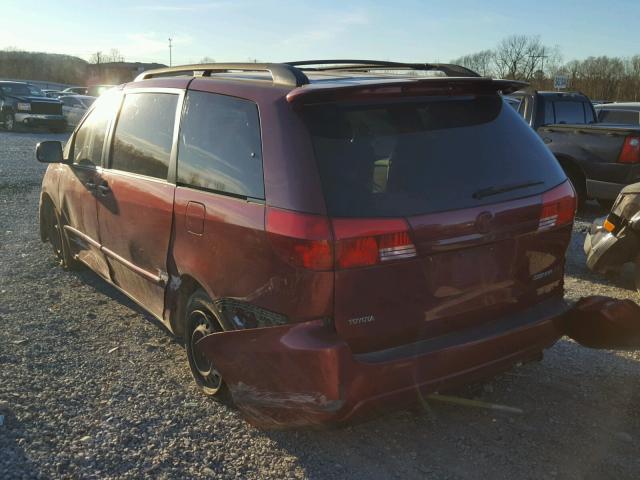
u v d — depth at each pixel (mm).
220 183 3385
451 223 2955
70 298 5508
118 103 4828
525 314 3336
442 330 3047
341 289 2787
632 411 3627
